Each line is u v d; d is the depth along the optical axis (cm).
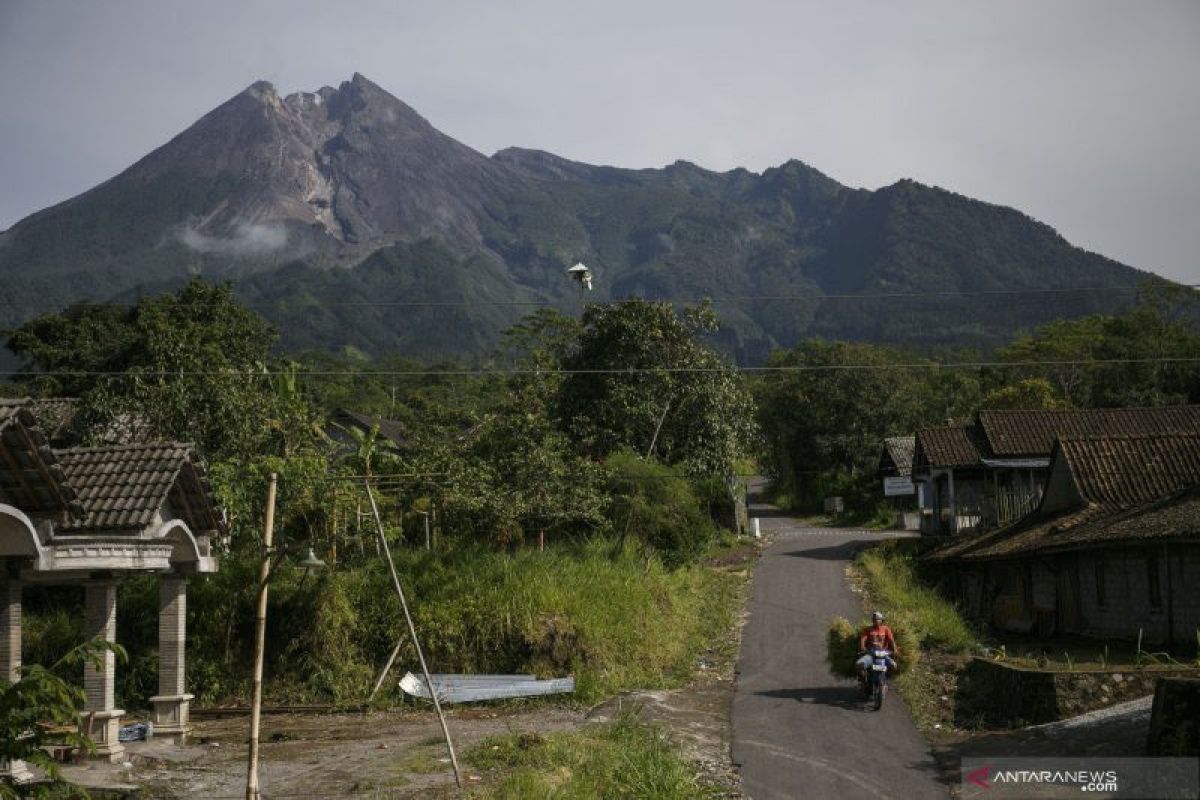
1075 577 2723
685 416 4216
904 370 7425
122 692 2444
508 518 3128
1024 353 7844
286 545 1359
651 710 2072
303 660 2538
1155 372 7219
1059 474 3086
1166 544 2167
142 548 1723
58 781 1251
